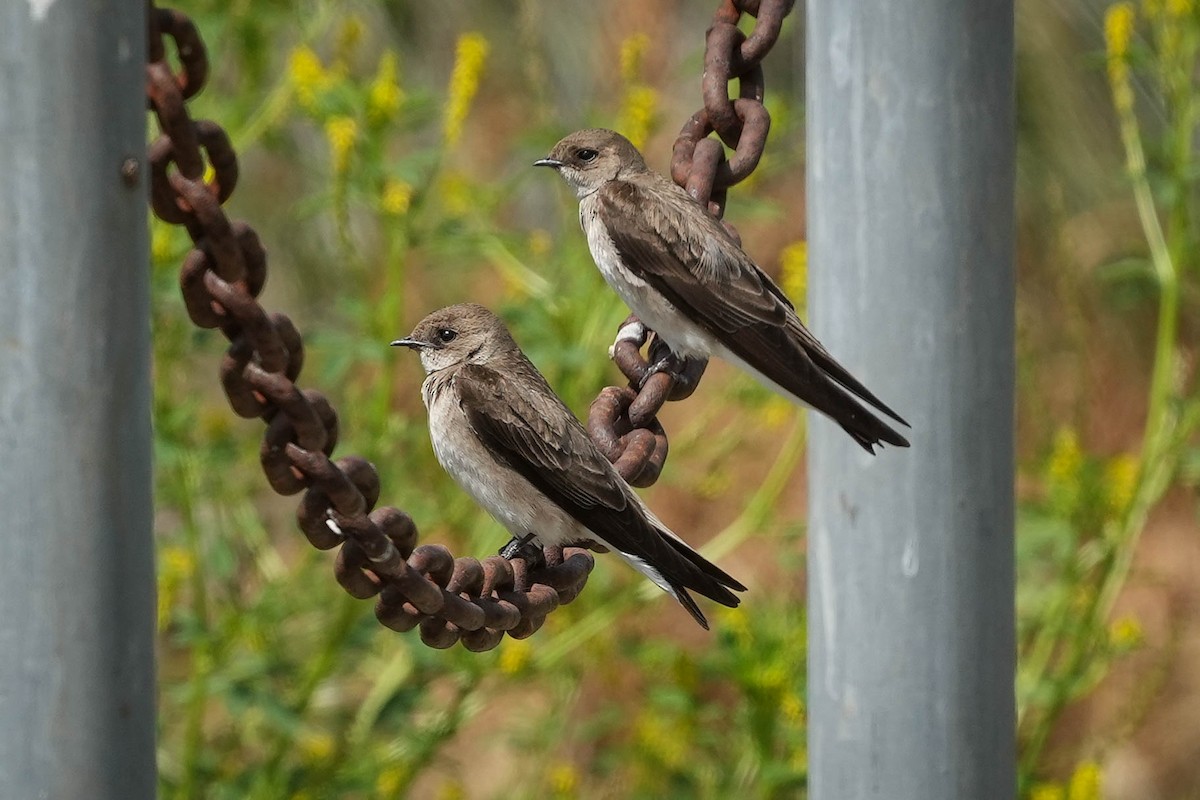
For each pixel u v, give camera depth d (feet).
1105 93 62.69
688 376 30.83
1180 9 45.91
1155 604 69.31
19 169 16.58
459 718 42.19
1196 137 60.80
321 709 46.78
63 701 16.84
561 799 45.96
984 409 27.63
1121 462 47.75
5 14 16.48
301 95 42.86
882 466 27.63
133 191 16.98
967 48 27.12
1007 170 27.66
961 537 27.61
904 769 27.81
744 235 71.41
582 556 26.58
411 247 45.01
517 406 29.12
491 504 29.55
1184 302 67.21
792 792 43.57
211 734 49.14
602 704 56.24
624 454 28.32
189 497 41.37
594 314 43.91
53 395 16.71
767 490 46.03
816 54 27.96
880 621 27.76
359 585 20.95
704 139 30.27
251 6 46.32
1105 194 64.34
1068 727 64.85
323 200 43.50
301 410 19.19
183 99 18.44
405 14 66.08
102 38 16.67
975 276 27.43
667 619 65.26
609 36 65.21
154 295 38.04
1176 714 65.77
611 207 33.47
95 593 16.88
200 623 40.50
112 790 17.08
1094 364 67.87
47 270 16.63
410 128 44.57
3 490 16.75
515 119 66.13
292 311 64.69
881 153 27.32
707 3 67.51
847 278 27.71
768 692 41.55
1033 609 50.75
